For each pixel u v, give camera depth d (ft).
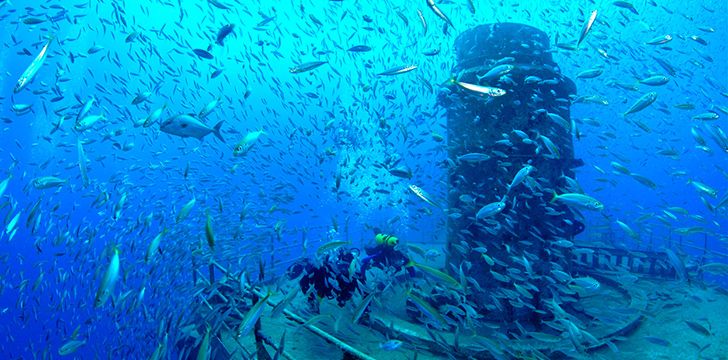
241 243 29.43
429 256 19.10
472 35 22.68
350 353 12.94
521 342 17.29
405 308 22.06
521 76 20.20
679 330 19.33
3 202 19.51
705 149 15.17
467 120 21.04
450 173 21.80
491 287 20.02
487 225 20.16
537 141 19.88
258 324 14.93
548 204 19.98
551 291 19.62
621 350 17.75
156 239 10.18
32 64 9.84
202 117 14.28
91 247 26.58
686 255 26.76
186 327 19.70
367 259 18.99
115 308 19.12
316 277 19.27
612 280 26.91
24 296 24.52
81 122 13.60
